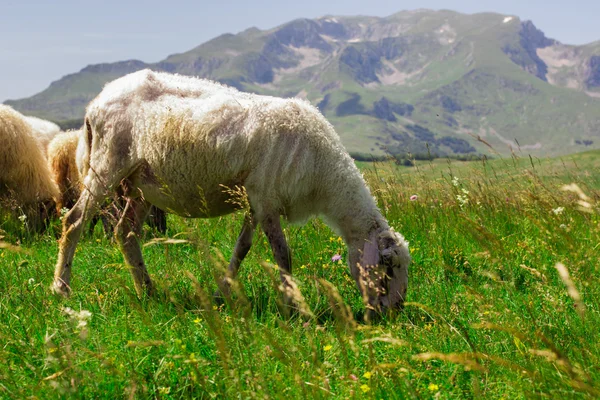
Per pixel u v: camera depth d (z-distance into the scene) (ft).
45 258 7.93
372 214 7.24
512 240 7.91
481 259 7.52
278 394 4.58
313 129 7.13
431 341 5.57
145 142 7.13
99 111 7.32
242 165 6.98
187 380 4.98
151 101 7.20
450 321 5.86
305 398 4.47
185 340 5.45
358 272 7.07
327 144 7.18
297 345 5.11
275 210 7.08
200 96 7.23
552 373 4.82
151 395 4.89
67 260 7.16
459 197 8.79
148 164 7.23
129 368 5.04
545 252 7.35
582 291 6.10
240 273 7.38
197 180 7.12
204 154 6.97
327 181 7.16
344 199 7.22
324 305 6.59
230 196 7.17
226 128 6.96
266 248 7.98
